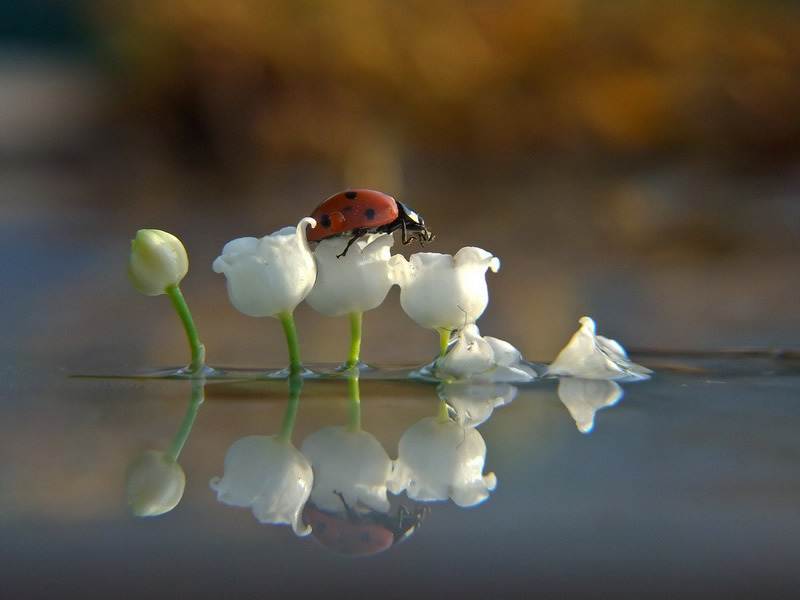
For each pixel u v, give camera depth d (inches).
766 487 2.9
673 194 15.9
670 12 19.9
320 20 19.3
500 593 2.3
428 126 19.4
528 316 6.5
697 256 9.9
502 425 3.3
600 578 2.4
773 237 11.4
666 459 3.1
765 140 19.2
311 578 2.4
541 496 2.8
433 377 3.9
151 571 2.4
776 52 19.6
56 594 2.2
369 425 3.3
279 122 19.0
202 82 19.3
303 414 3.4
